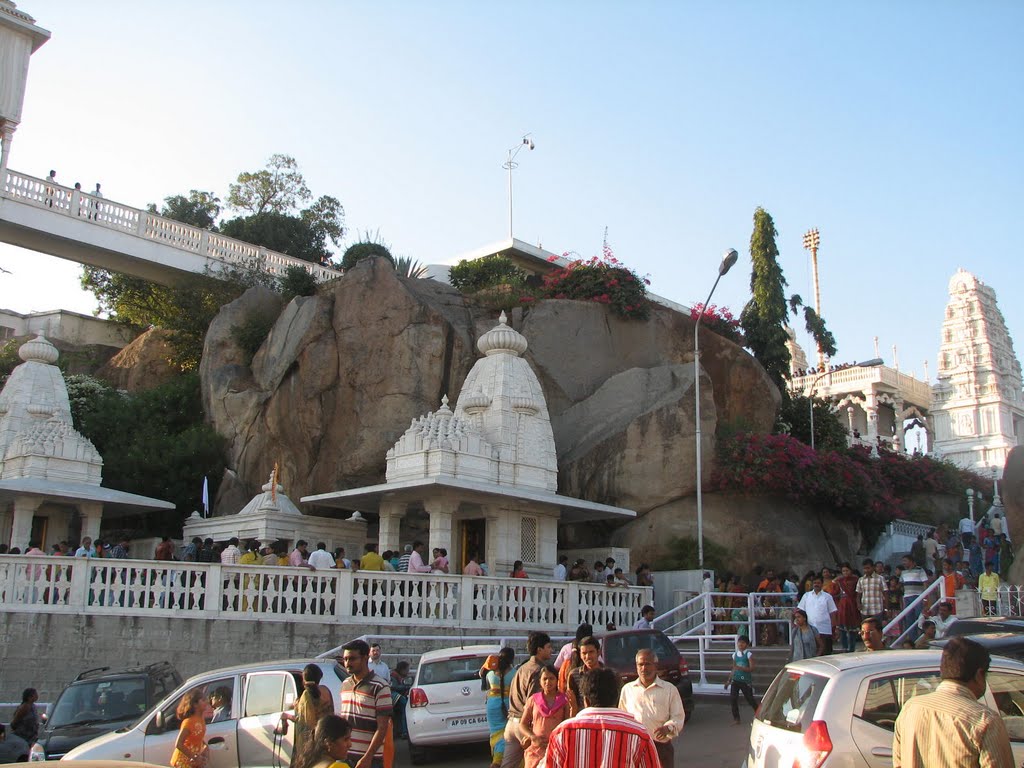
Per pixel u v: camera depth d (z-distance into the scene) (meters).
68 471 26.48
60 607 17.83
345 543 26.52
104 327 45.81
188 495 30.22
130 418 32.41
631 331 31.94
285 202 52.81
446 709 13.80
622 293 31.78
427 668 14.19
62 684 17.53
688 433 27.84
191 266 39.41
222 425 31.12
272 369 30.70
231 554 20.39
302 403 29.02
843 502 29.59
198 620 18.17
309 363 29.19
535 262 45.44
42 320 45.44
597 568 24.23
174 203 51.44
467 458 22.80
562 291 32.69
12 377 30.69
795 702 8.65
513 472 23.78
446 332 29.05
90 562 18.27
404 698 16.17
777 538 27.78
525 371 25.42
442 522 22.30
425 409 27.97
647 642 15.48
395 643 18.83
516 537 23.41
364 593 19.25
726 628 22.92
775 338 41.12
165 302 40.62
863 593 19.05
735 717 15.77
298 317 30.59
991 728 5.79
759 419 32.06
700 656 19.11
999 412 60.41
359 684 9.48
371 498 23.45
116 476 30.17
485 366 25.44
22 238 36.41
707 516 27.47
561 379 29.91
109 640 17.86
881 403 62.56
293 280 34.12
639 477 27.33
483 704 13.88
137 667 15.70
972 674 6.07
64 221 36.28
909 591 21.03
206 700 10.70
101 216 37.44
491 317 30.61
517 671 9.86
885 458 38.66
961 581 19.69
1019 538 25.41
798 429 39.00
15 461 26.66
